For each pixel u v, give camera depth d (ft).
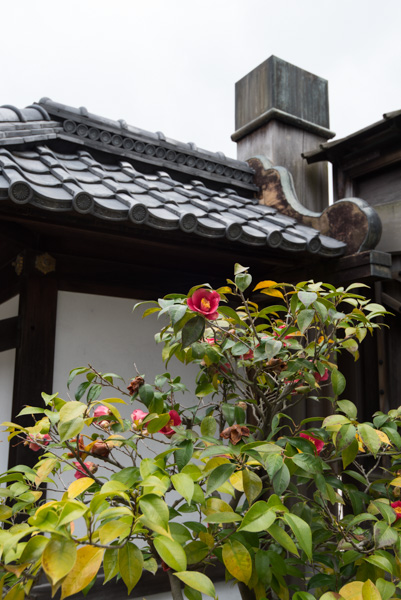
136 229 7.27
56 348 8.01
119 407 8.46
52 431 5.57
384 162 11.03
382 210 10.32
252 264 10.13
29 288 7.75
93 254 8.50
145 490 3.58
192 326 4.97
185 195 9.31
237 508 6.09
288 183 11.37
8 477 4.91
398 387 10.87
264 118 12.46
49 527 3.08
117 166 9.80
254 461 4.47
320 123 13.34
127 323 8.84
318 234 9.45
